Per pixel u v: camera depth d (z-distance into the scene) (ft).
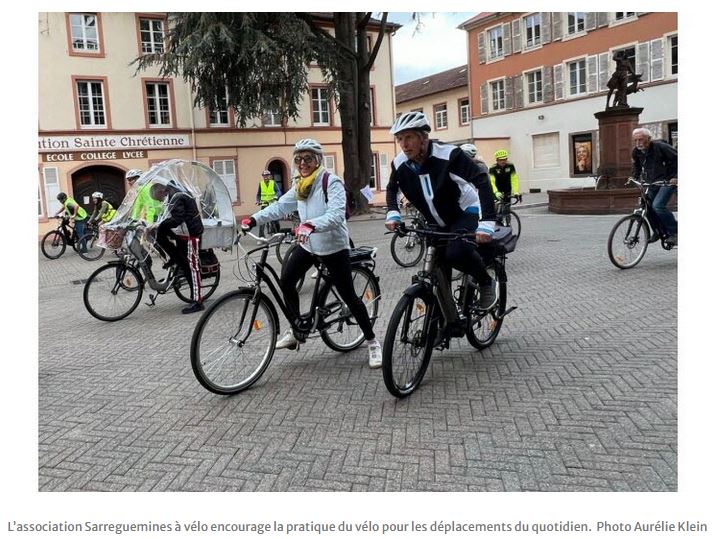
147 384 15.79
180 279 25.91
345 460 11.10
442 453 11.16
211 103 72.43
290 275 15.67
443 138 145.89
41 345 20.84
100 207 54.19
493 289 15.80
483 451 11.15
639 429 11.60
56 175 85.51
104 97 88.48
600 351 16.29
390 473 10.57
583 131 111.86
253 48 62.80
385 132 111.24
